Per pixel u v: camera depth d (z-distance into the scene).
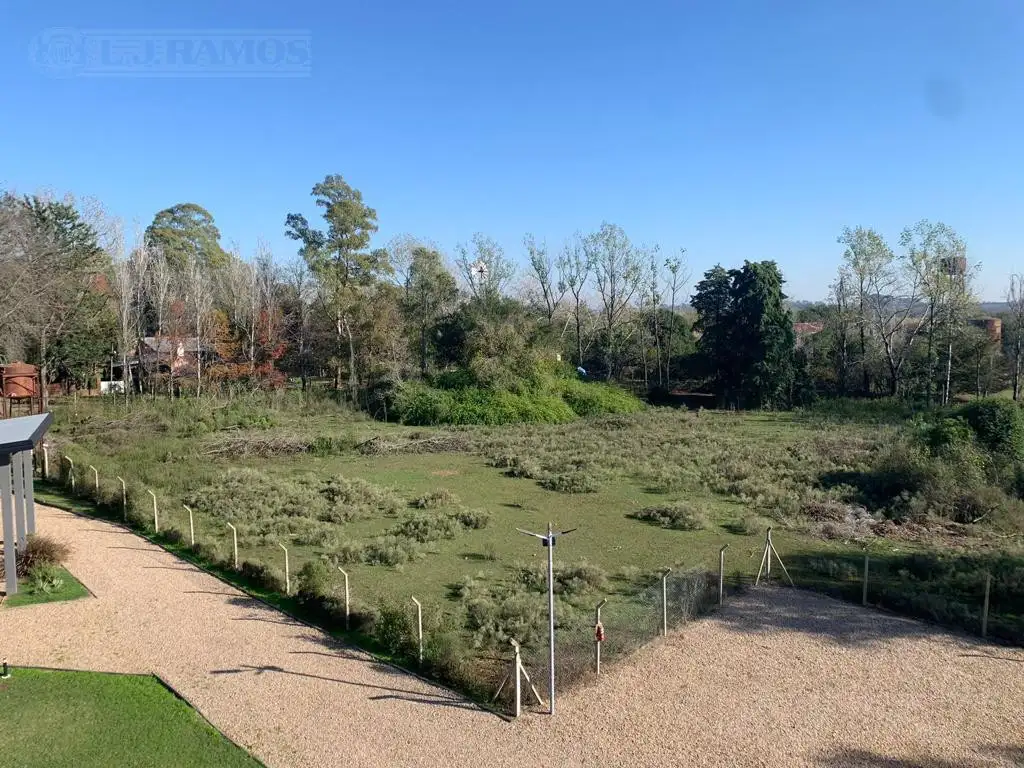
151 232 75.19
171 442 34.41
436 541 20.11
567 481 27.27
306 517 22.34
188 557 19.05
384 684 12.22
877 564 18.45
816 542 20.39
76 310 46.50
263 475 28.03
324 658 13.20
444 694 11.87
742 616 15.08
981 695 11.71
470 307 55.94
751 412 50.41
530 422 44.97
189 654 13.34
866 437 36.69
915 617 15.05
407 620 13.43
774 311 51.94
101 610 15.40
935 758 9.95
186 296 56.34
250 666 12.85
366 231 61.72
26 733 10.63
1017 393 49.12
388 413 46.78
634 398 52.88
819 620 14.88
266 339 55.50
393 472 30.47
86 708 11.37
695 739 10.45
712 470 29.64
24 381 37.12
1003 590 16.08
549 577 11.35
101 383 58.00
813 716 11.06
